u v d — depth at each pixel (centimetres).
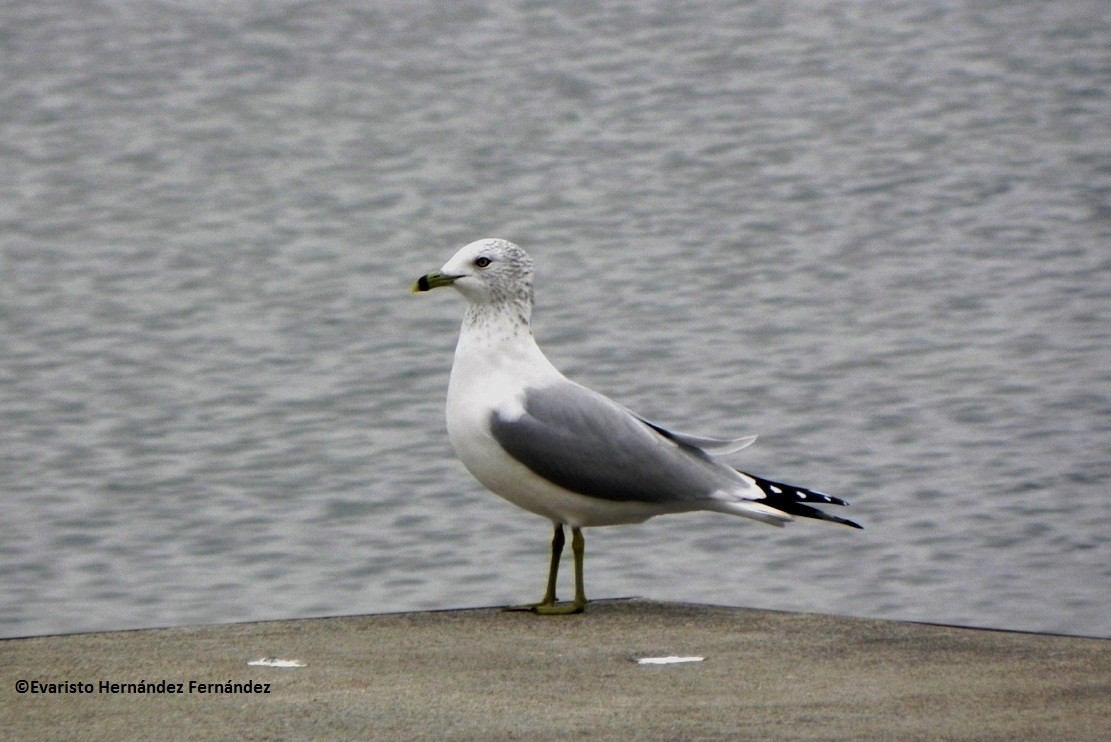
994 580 1202
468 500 1411
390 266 2384
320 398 1741
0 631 1138
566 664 725
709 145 3169
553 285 2230
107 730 622
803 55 3922
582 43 4078
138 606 1193
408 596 1200
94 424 1659
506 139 3262
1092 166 2900
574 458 854
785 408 1650
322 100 3600
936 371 1766
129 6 4416
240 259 2442
